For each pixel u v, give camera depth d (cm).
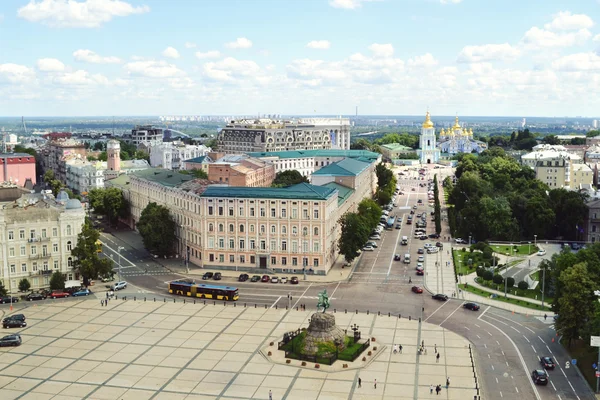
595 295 16438
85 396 14012
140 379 14900
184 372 15288
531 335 18012
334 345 16275
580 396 14112
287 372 15262
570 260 19488
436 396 13938
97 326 18662
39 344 17212
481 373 15350
